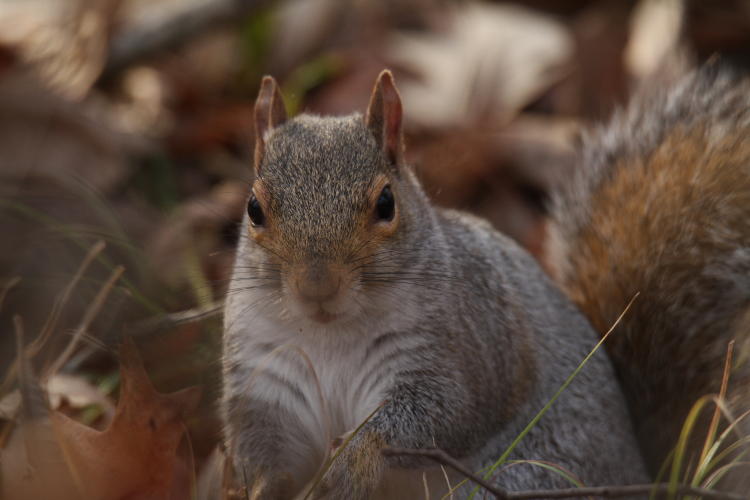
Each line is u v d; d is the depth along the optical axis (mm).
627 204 2438
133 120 2588
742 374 2385
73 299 2457
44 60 2578
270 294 2355
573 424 2391
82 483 2350
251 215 2361
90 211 2506
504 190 2559
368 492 2352
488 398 2373
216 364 2432
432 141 2576
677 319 2408
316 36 2650
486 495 2369
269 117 2383
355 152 2359
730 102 2447
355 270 2346
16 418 2363
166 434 2359
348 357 2365
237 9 2617
